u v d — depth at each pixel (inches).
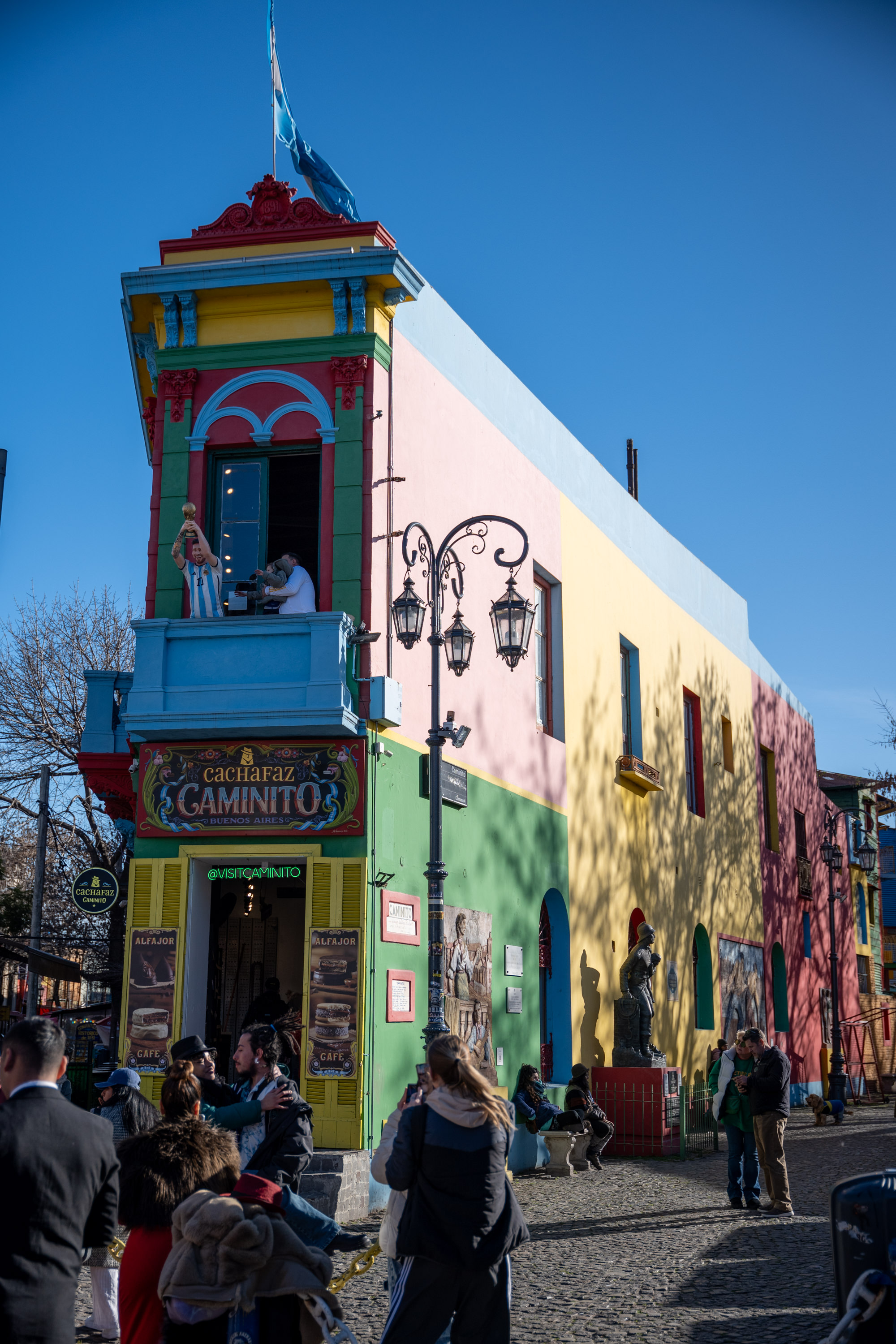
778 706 1330.0
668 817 956.6
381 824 523.2
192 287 553.0
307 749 515.5
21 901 1144.8
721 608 1164.5
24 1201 162.2
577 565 814.5
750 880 1170.6
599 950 787.4
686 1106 783.7
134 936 510.3
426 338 615.5
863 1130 947.3
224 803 516.1
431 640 470.0
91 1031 860.0
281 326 556.7
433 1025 435.8
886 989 1914.4
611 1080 748.0
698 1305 328.8
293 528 550.0
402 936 532.7
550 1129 637.3
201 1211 182.4
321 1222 219.9
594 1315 318.3
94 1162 170.2
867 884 1672.0
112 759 566.6
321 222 563.8
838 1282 239.0
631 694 917.2
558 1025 728.3
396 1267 236.5
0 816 1095.6
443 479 622.5
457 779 604.4
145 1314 196.1
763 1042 510.0
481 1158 205.2
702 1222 467.5
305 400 549.3
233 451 555.5
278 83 603.5
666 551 1019.9
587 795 795.4
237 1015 577.6
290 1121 263.7
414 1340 202.4
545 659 770.2
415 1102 237.6
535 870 701.3
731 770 1149.7
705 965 1028.5
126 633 1165.1
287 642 512.7
